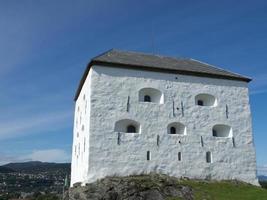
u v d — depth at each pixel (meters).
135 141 27.50
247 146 30.59
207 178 28.53
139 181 24.66
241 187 27.02
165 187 24.56
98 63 28.25
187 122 29.41
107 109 27.55
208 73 31.16
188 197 23.86
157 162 27.61
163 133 28.44
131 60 30.66
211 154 29.30
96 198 23.66
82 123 30.77
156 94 29.73
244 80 32.34
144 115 28.39
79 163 30.25
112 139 26.98
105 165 26.28
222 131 30.89
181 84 30.25
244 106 31.64
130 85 28.70
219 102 30.94
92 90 27.62
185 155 28.50
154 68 29.69
